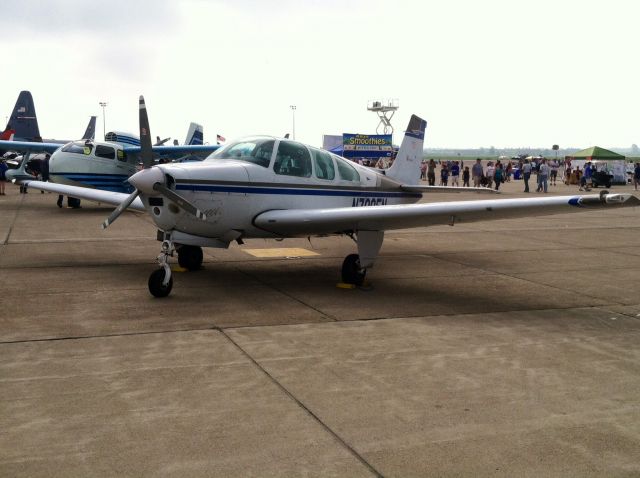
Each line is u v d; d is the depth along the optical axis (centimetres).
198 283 756
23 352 471
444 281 801
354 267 747
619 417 365
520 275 851
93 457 305
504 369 450
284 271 852
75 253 977
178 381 414
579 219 1716
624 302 686
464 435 338
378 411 369
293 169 795
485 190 1002
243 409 368
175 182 673
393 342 516
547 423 355
